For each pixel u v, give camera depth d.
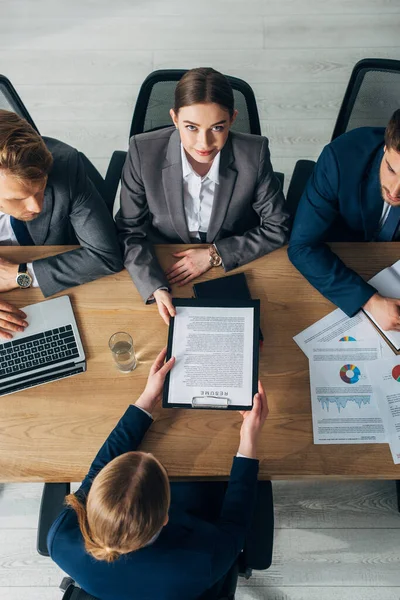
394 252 1.71
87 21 3.11
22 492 2.17
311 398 1.51
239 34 3.07
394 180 1.50
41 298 1.66
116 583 1.25
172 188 1.78
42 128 2.91
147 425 1.45
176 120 1.59
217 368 1.47
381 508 2.13
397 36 3.06
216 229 1.90
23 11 3.15
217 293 1.65
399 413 1.48
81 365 1.55
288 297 1.65
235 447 1.46
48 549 1.34
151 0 3.15
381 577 2.04
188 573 1.23
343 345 1.57
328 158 1.68
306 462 1.45
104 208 1.76
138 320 1.62
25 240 1.84
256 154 1.74
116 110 2.95
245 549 1.39
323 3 3.12
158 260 1.73
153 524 1.15
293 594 2.03
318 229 1.72
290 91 2.96
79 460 1.45
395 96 1.74
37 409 1.51
